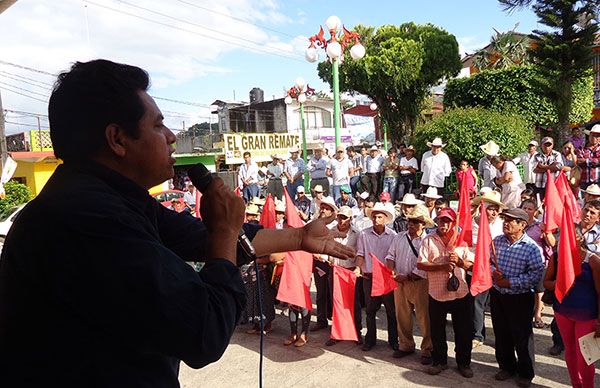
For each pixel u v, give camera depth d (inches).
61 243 35.6
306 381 192.1
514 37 1170.0
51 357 36.4
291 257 221.0
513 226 172.6
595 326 152.1
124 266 35.2
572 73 567.5
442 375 188.4
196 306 36.5
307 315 228.8
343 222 230.4
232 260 42.1
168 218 54.6
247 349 230.1
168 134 45.8
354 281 215.6
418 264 189.9
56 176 41.8
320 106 1382.9
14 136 901.8
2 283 38.3
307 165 574.6
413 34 799.7
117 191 41.8
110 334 36.9
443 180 459.2
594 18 550.9
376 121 1163.3
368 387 183.3
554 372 184.5
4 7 196.5
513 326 172.9
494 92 661.3
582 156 358.3
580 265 151.9
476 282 172.9
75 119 41.4
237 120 1384.1
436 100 1039.6
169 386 41.1
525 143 533.6
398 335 213.2
